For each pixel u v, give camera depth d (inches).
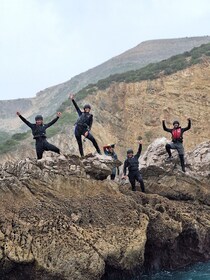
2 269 393.4
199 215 573.9
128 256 448.8
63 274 405.1
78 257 412.2
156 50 3924.7
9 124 3634.4
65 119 1708.9
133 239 457.4
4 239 396.5
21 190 447.5
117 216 471.2
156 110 1707.7
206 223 565.6
